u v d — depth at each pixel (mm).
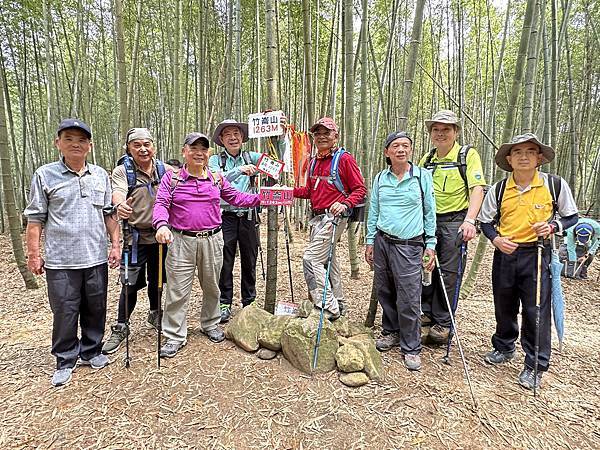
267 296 3406
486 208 3035
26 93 10281
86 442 2180
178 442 2191
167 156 12055
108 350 3016
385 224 3008
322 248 3135
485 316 4168
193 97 11438
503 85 11820
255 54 8758
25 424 2307
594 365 3186
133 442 2184
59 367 2748
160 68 10344
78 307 2764
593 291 5293
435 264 3010
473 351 3291
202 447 2160
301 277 5320
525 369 2854
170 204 2938
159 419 2344
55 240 2658
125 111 4891
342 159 3100
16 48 8539
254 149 8711
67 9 8500
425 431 2291
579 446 2246
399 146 2900
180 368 2803
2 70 8406
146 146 3137
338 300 3523
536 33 3836
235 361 2885
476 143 12156
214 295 3184
